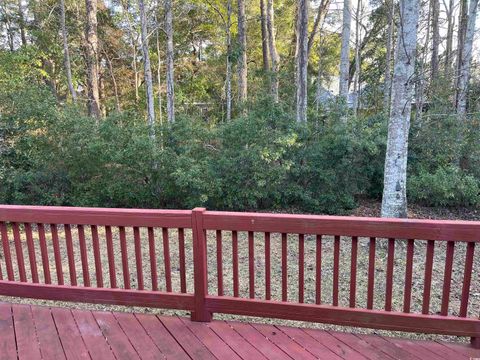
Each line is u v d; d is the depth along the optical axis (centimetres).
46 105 680
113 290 244
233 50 1235
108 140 685
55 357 201
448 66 1083
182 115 828
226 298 231
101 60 1931
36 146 681
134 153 668
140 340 216
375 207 762
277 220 214
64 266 445
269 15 1302
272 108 692
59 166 686
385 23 1662
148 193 707
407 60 482
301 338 217
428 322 207
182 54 1978
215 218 221
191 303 236
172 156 690
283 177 677
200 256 229
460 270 409
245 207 719
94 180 697
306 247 506
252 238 222
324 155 707
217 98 1981
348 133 697
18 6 1599
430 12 1156
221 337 219
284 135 669
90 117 724
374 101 1354
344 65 1018
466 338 246
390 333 261
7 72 1053
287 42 1902
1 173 633
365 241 521
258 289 359
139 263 238
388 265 209
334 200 709
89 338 219
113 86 1981
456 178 677
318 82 1788
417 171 749
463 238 193
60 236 583
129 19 1686
